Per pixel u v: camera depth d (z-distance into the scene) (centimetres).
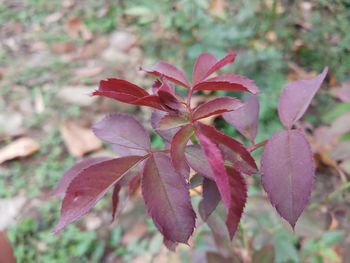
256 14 52
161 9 53
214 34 46
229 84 12
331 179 37
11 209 37
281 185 12
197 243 30
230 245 22
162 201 12
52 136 43
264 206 22
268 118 39
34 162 41
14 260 14
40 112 45
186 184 12
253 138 15
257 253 22
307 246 29
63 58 51
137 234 34
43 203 38
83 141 41
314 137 25
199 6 52
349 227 28
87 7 58
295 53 50
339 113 25
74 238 35
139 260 34
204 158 12
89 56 52
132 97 12
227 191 10
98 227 36
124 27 55
